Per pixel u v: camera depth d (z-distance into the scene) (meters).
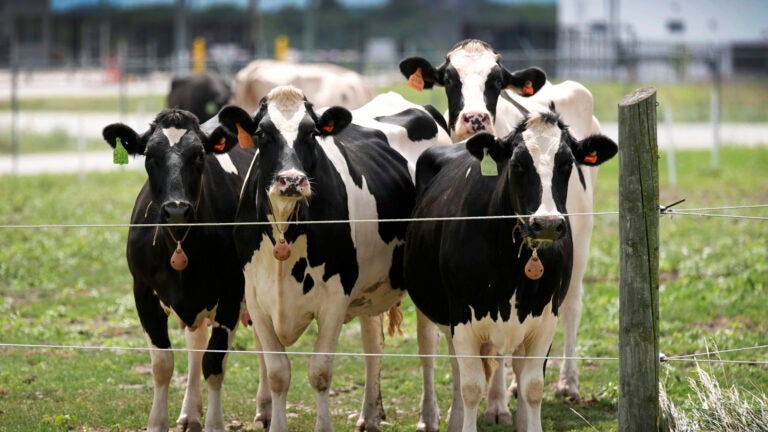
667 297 17.61
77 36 89.81
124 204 29.30
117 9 90.38
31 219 26.44
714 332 15.59
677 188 31.55
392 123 14.05
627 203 9.08
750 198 29.55
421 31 106.75
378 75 56.00
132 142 11.43
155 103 53.66
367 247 12.10
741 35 70.94
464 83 14.34
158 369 11.60
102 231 25.09
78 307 18.27
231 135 11.48
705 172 35.22
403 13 108.38
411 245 11.94
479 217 10.15
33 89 61.44
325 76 23.41
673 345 14.90
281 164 10.64
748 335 15.20
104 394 13.64
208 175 11.87
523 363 10.81
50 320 17.30
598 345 15.46
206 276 11.54
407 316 17.86
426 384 12.69
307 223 10.91
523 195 9.77
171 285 11.41
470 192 10.67
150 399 13.45
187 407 12.27
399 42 101.62
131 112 51.38
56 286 19.70
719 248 21.73
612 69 57.47
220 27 91.44
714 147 36.16
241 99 24.03
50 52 88.44
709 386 10.98
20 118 50.19
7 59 85.12
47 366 14.74
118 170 37.97
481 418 12.73
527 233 9.65
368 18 108.69
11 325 16.72
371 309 12.77
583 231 13.72
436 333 12.87
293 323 11.38
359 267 11.97
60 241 23.66
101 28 89.81
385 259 12.55
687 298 17.59
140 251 11.49
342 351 15.84
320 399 11.45
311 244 11.16
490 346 10.80
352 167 12.21
